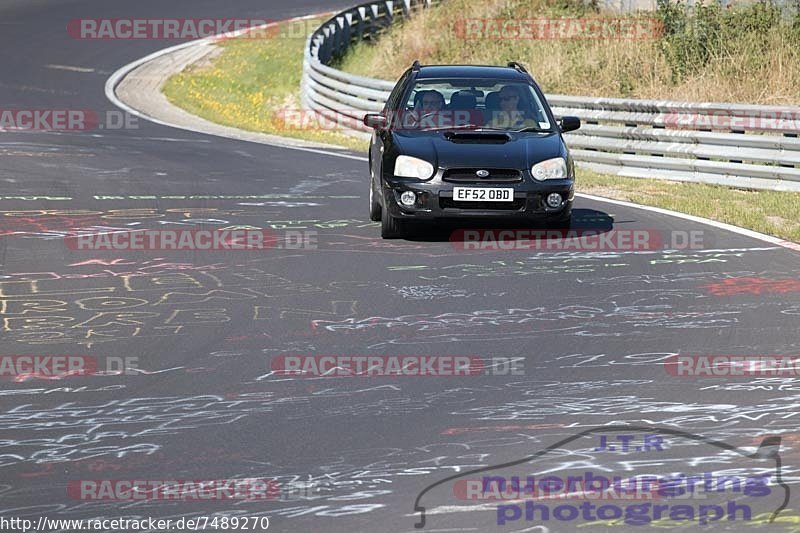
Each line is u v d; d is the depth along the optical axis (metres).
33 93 106.00
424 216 44.06
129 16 152.12
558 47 102.62
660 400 25.22
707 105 62.94
